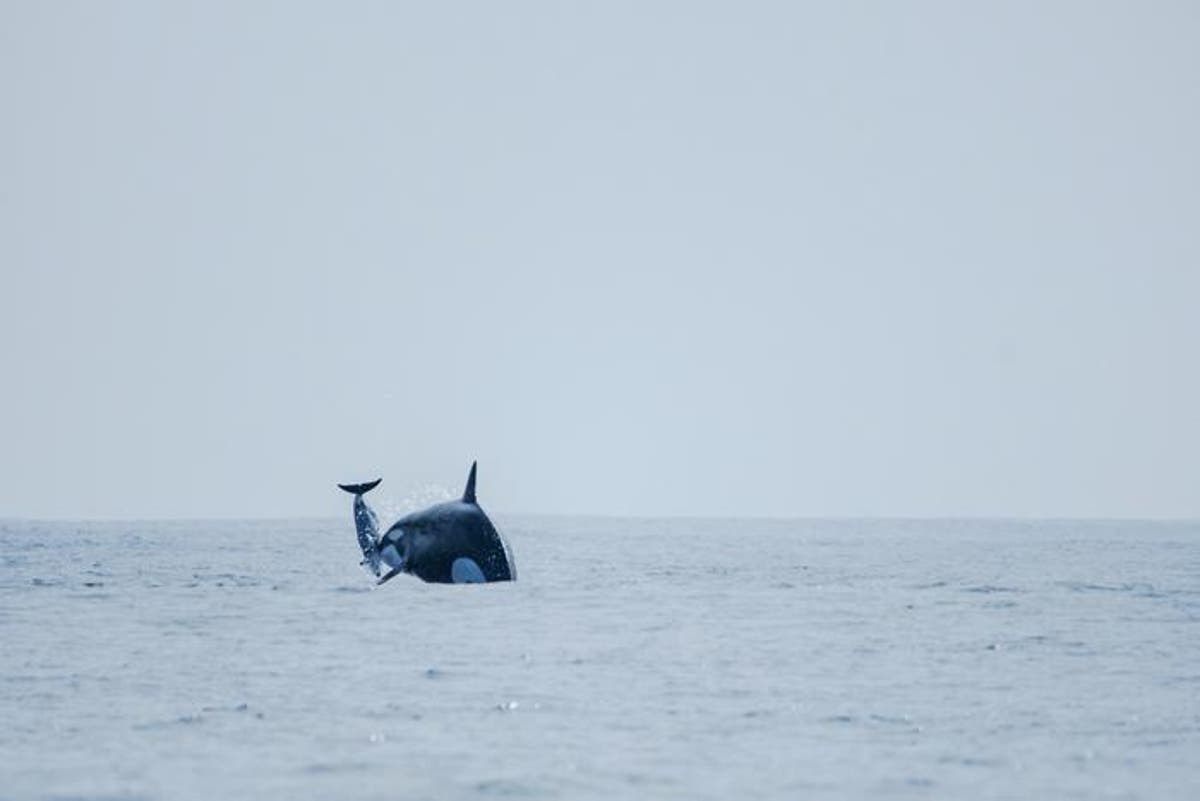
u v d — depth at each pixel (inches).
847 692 3147.1
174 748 2454.5
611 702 2989.7
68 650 3826.3
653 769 2308.1
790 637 4271.7
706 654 3836.1
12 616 4785.9
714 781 2224.4
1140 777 2261.3
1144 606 5531.5
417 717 2785.4
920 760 2386.8
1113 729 2684.5
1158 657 3811.5
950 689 3198.8
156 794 2118.6
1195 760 2393.0
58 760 2347.4
